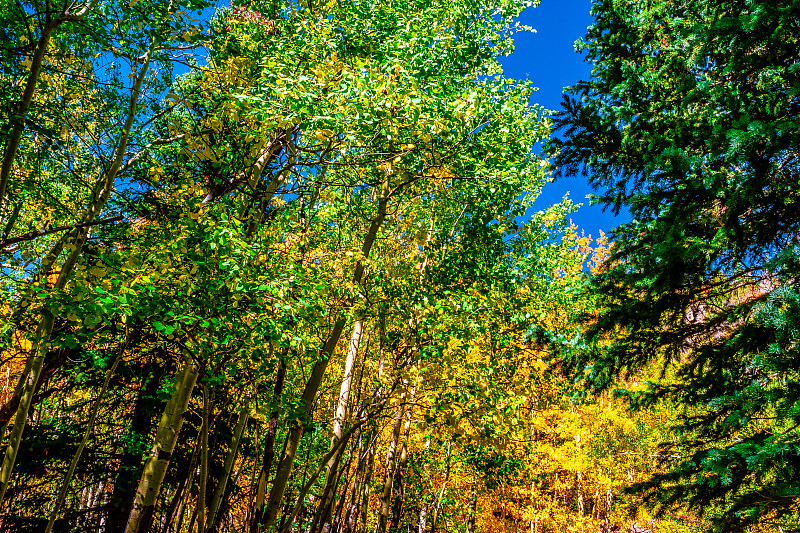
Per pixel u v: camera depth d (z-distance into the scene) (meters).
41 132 5.82
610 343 5.80
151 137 7.65
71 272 5.46
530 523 15.75
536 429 14.03
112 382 8.12
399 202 9.07
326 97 5.71
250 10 6.95
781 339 3.89
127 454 8.17
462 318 7.12
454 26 8.42
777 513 4.00
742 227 4.41
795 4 3.73
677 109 5.10
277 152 7.66
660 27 5.45
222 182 6.46
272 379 7.34
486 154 7.55
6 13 5.23
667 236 4.48
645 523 13.94
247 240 5.20
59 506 6.23
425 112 6.03
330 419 10.08
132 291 4.06
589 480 16.47
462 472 13.33
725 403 4.39
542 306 8.93
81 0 5.42
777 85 4.61
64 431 8.12
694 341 5.17
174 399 5.79
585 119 5.13
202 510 5.54
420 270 8.73
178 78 7.27
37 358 5.43
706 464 4.07
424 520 15.41
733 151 3.98
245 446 9.62
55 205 7.06
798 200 4.18
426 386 7.09
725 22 4.13
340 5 7.46
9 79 5.88
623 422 13.01
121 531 7.47
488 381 6.91
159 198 6.29
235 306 4.76
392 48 6.83
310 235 7.51
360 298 7.04
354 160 6.86
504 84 8.00
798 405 3.75
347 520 12.26
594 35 5.77
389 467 10.62
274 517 6.85
